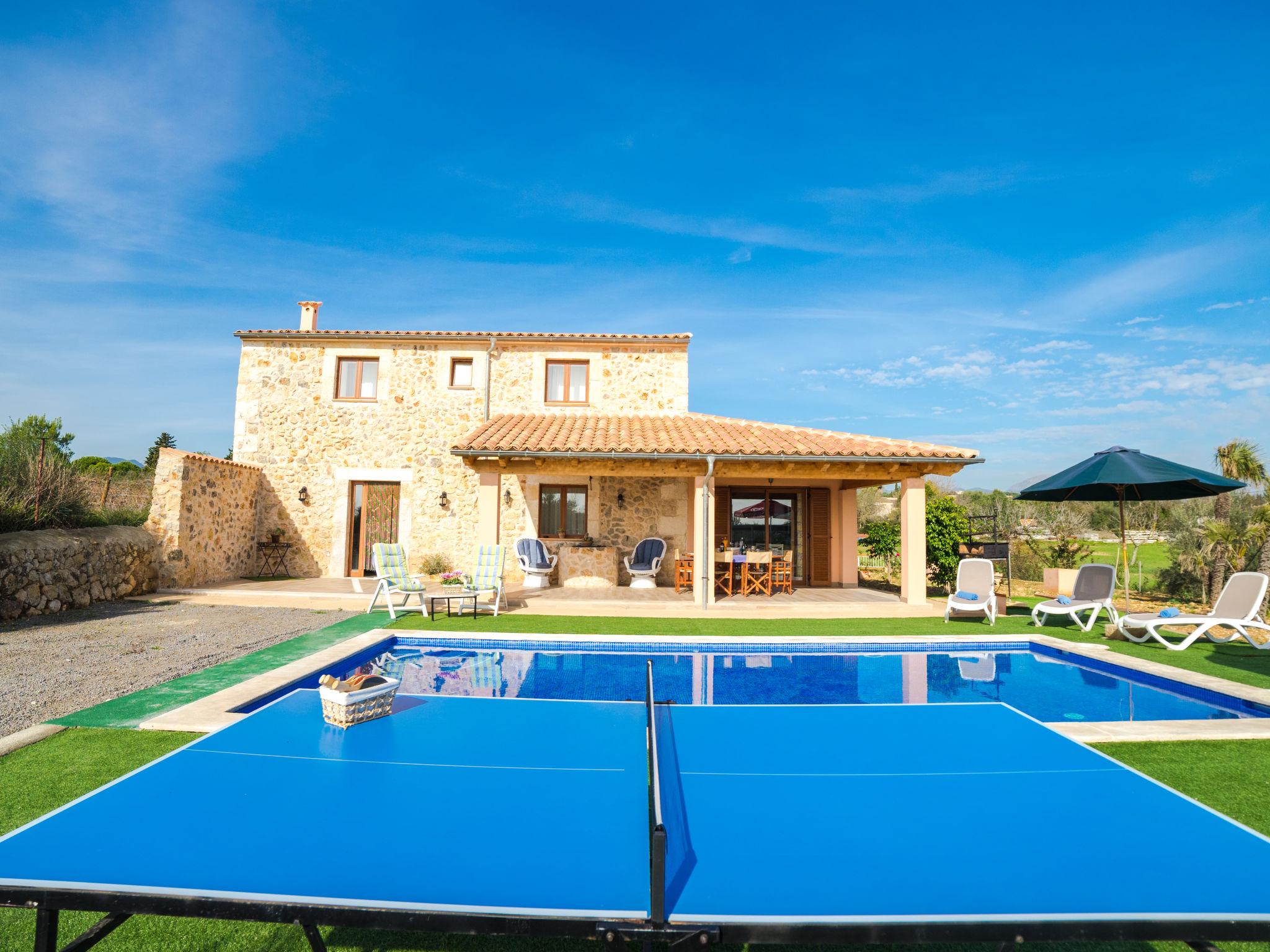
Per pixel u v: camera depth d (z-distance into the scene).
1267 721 4.96
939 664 8.11
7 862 2.13
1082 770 3.21
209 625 9.04
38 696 5.43
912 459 11.59
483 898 1.94
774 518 16.19
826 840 2.39
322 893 1.96
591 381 16.23
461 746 3.55
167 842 2.30
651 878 1.82
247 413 16.02
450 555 15.81
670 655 8.48
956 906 1.92
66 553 10.17
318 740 3.62
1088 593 10.26
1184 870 2.15
